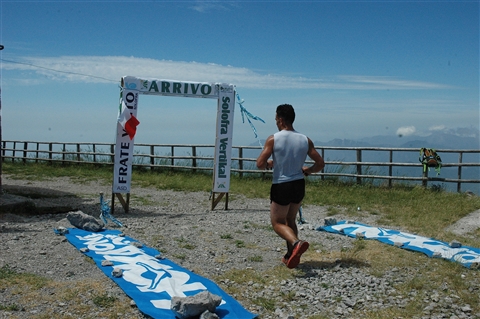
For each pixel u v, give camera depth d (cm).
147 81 894
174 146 1684
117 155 900
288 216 547
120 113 886
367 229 739
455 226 837
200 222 804
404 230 791
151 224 788
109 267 516
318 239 690
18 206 871
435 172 1270
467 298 456
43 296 437
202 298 396
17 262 536
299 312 432
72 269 516
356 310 438
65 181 1507
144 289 453
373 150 1322
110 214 821
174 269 521
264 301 450
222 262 575
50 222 777
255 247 646
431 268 551
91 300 432
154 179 1495
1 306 412
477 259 570
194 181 1456
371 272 532
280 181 516
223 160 977
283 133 520
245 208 1023
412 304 444
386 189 1252
